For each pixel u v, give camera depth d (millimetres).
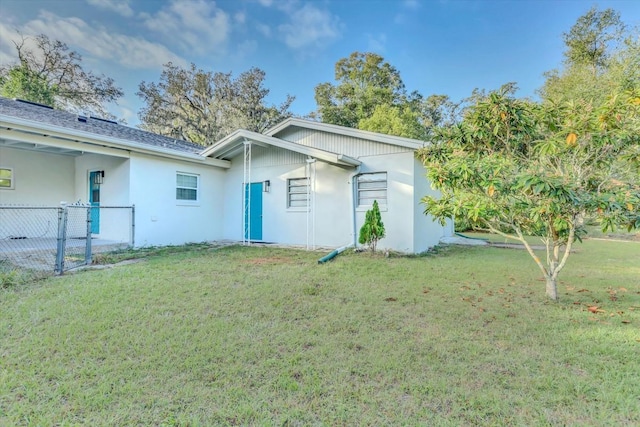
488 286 5098
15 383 2266
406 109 24297
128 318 3504
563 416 1982
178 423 1915
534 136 4359
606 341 3031
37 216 9789
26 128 6684
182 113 26625
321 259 7102
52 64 22812
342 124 27641
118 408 2043
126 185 8836
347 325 3428
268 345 2934
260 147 11102
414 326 3414
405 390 2258
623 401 2111
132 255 7582
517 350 2854
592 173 4039
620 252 9125
